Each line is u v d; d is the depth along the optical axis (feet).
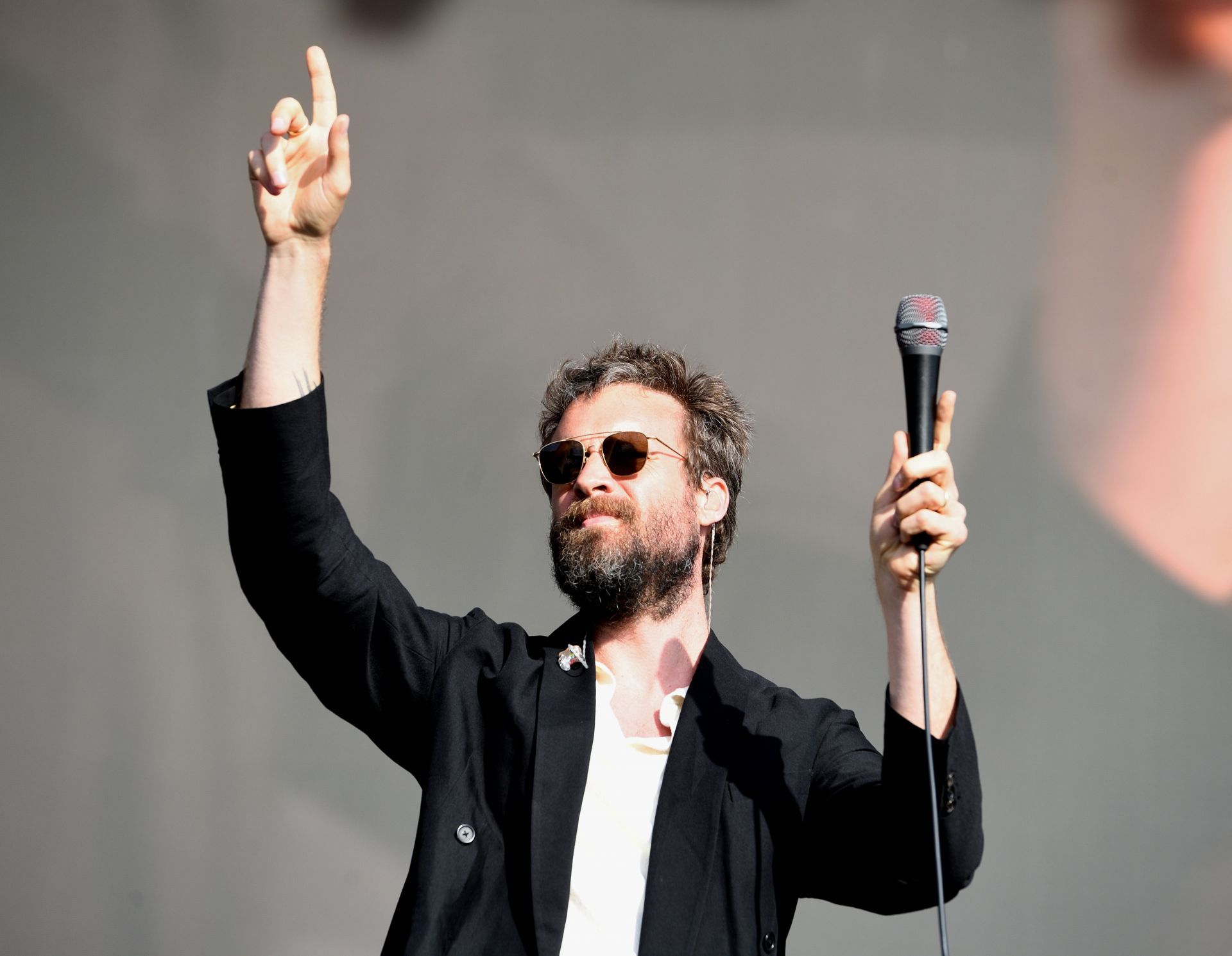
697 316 66.44
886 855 26.32
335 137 27.22
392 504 65.98
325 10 68.95
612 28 68.18
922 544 24.98
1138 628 62.59
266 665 65.41
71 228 68.59
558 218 67.41
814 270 66.33
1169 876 60.90
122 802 64.28
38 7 69.41
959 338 65.16
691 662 31.09
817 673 63.57
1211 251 64.54
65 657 65.51
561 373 35.58
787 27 67.67
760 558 64.44
